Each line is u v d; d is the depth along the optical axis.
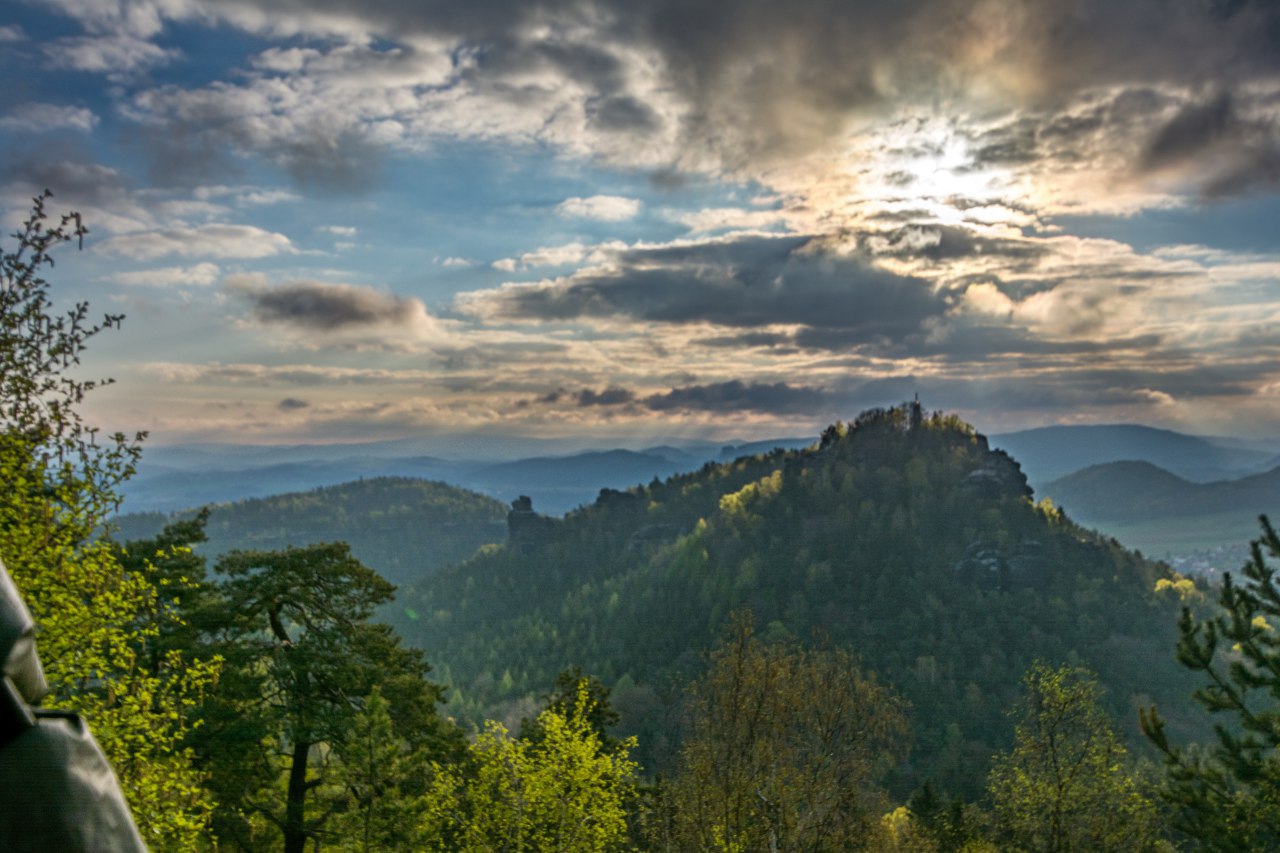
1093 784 29.41
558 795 23.88
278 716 21.98
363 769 22.14
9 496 13.30
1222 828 18.80
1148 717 20.62
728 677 28.11
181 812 14.34
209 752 20.72
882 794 31.81
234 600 23.28
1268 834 18.59
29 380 13.80
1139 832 28.66
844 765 27.42
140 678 15.19
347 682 23.11
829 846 27.91
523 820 23.86
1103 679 159.25
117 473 14.54
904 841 34.78
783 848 26.41
